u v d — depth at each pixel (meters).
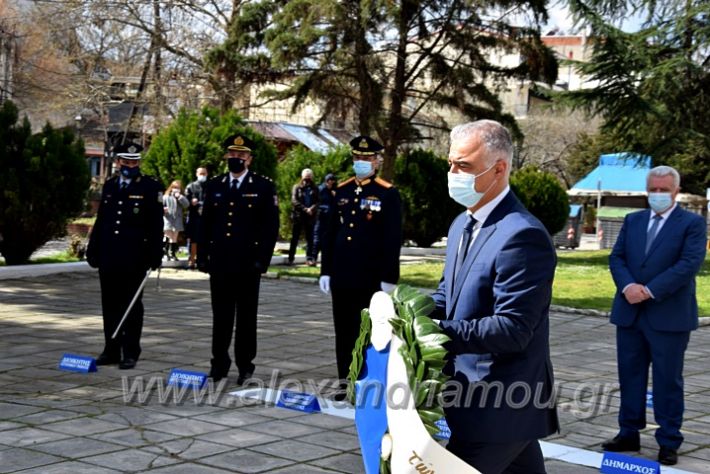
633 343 6.09
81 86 31.59
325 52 22.09
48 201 15.88
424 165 23.97
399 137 22.70
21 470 5.27
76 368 8.16
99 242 8.52
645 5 22.69
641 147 24.25
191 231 8.94
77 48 32.75
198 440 6.07
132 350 8.40
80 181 16.25
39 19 30.78
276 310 12.59
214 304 7.86
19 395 7.15
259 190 7.88
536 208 26.75
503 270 3.45
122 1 30.77
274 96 24.64
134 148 8.53
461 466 3.44
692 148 24.31
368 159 7.59
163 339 9.96
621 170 33.47
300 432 6.36
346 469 5.55
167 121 31.39
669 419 5.95
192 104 31.30
